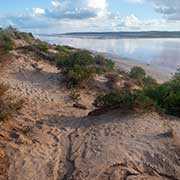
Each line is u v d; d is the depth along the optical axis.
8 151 6.59
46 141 7.43
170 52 43.16
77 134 8.01
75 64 16.64
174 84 10.73
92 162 6.43
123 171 6.07
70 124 8.91
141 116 8.73
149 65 28.64
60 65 17.25
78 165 6.35
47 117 9.45
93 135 7.84
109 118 8.89
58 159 6.66
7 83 13.38
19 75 15.09
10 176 5.82
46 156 6.70
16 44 22.45
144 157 6.65
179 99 9.67
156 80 20.53
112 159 6.50
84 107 11.44
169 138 7.41
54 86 14.44
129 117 8.68
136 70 20.14
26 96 12.11
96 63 20.59
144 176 6.02
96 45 60.19
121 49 49.34
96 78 16.34
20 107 9.50
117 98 9.56
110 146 7.10
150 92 10.34
